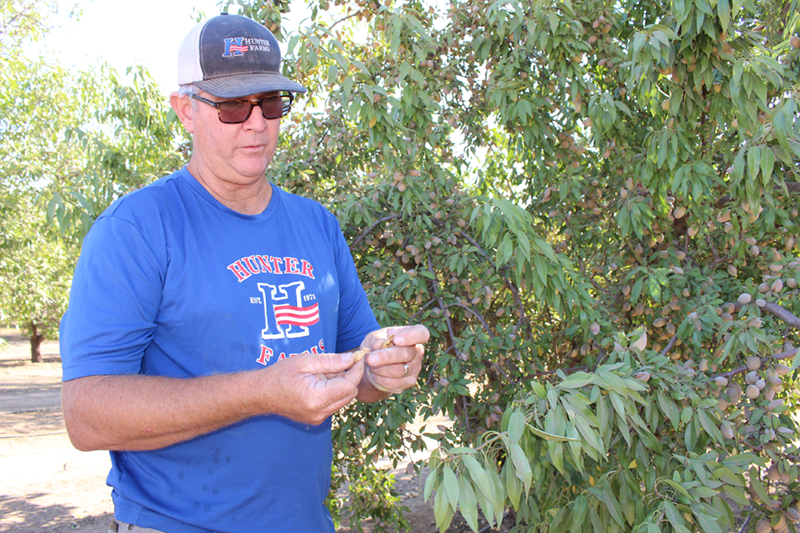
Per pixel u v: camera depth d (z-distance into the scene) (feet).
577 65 9.07
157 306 3.44
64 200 8.28
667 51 6.40
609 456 6.24
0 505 19.63
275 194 4.27
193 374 3.54
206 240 3.66
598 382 4.55
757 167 5.94
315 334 4.02
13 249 27.76
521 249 6.48
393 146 8.68
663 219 10.46
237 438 3.58
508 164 13.84
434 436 9.39
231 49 3.63
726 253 10.81
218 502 3.53
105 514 18.74
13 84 28.37
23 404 41.63
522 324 10.58
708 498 4.91
